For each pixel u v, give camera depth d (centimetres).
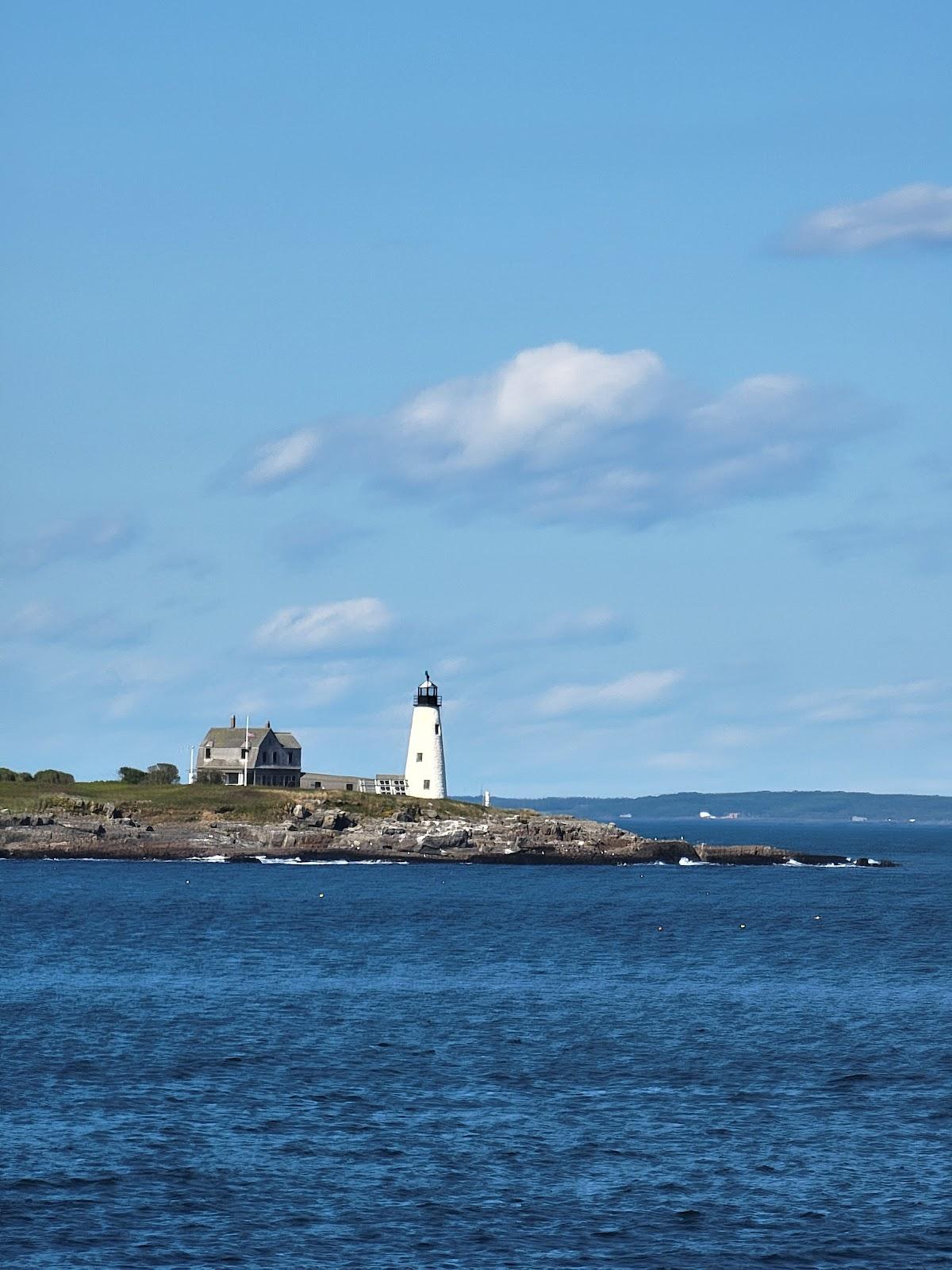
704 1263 9031
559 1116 12038
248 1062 13725
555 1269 8925
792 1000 17762
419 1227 9525
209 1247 9162
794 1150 11175
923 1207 9950
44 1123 11588
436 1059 13988
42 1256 8988
